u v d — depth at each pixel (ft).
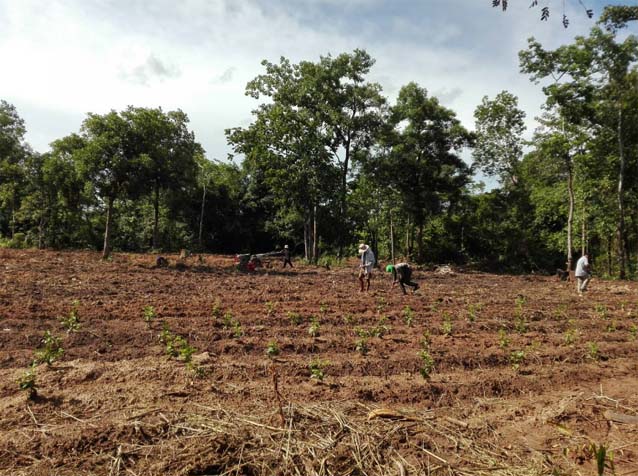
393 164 101.91
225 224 156.35
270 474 13.17
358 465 13.69
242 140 97.60
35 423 15.53
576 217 103.76
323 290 51.21
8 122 123.13
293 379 20.75
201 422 15.87
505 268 119.65
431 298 46.60
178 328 28.76
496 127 114.21
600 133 87.81
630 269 101.19
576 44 79.51
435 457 14.42
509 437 16.10
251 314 34.53
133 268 66.28
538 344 27.99
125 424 15.34
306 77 95.71
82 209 125.59
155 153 72.38
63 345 24.47
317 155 94.94
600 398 19.89
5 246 113.60
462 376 22.21
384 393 19.51
